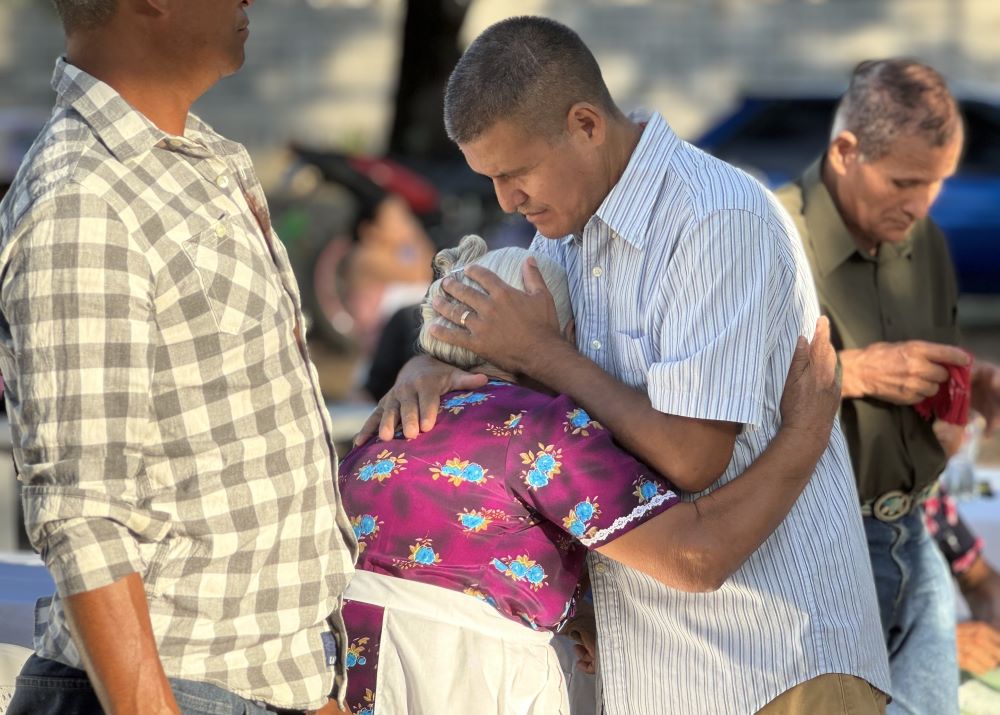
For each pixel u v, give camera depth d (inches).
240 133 935.7
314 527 142.5
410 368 181.2
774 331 167.2
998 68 901.2
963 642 260.8
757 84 914.7
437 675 162.9
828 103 723.4
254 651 139.3
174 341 130.9
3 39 936.9
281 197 638.5
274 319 137.6
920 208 220.2
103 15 132.9
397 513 165.9
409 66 647.1
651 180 169.5
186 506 133.3
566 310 180.1
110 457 124.6
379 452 171.0
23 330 124.0
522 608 164.2
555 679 169.0
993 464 506.9
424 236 606.9
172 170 133.1
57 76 134.7
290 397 139.6
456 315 175.6
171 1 132.5
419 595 163.9
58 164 127.6
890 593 230.5
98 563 123.0
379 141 899.4
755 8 913.5
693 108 922.7
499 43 166.9
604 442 162.2
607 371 176.4
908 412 224.7
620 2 920.3
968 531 263.1
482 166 170.4
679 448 160.9
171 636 134.3
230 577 135.9
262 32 932.0
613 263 174.1
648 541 160.2
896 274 231.6
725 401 158.7
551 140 166.9
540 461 161.9
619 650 177.0
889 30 908.6
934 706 229.1
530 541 164.1
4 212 130.6
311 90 934.4
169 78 136.6
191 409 132.4
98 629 123.6
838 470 176.7
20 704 138.0
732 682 169.3
